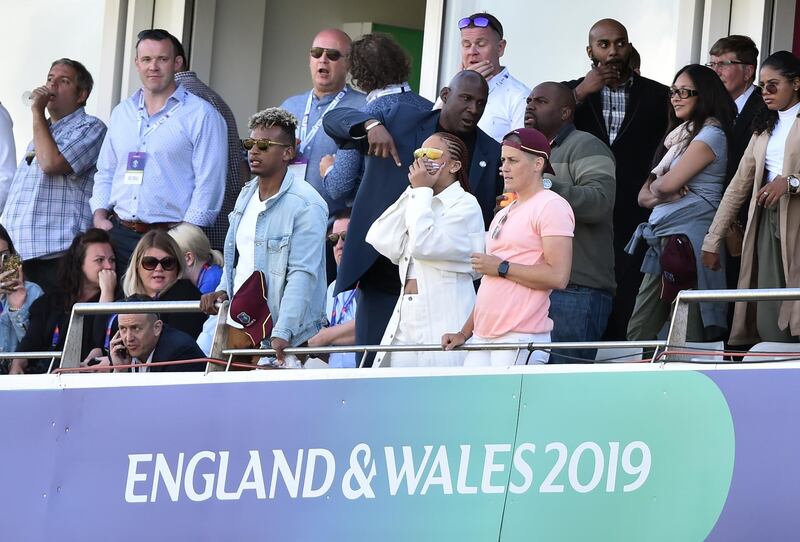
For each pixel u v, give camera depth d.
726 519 17.11
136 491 20.28
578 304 22.78
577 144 22.97
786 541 16.89
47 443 20.84
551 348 18.50
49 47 42.31
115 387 20.64
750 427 17.19
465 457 18.41
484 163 22.94
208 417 19.97
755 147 22.97
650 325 23.92
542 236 19.61
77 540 20.41
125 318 23.25
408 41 43.88
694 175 23.56
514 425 18.25
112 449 20.48
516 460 18.16
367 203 23.00
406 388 18.89
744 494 17.08
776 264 22.53
